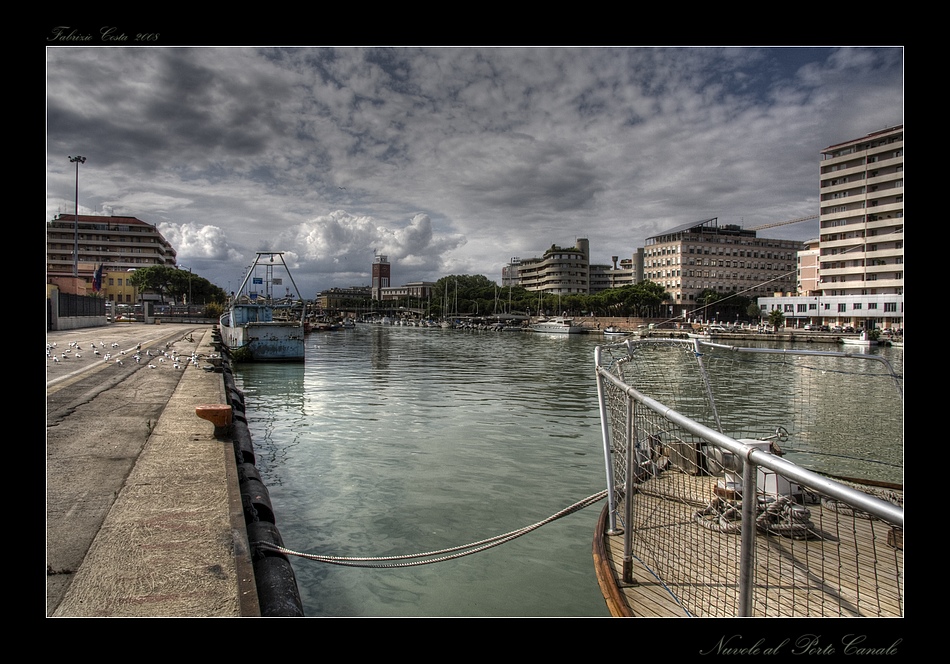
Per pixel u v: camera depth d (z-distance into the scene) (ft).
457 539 26.25
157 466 23.38
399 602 20.30
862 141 288.51
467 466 38.83
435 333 354.54
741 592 10.05
